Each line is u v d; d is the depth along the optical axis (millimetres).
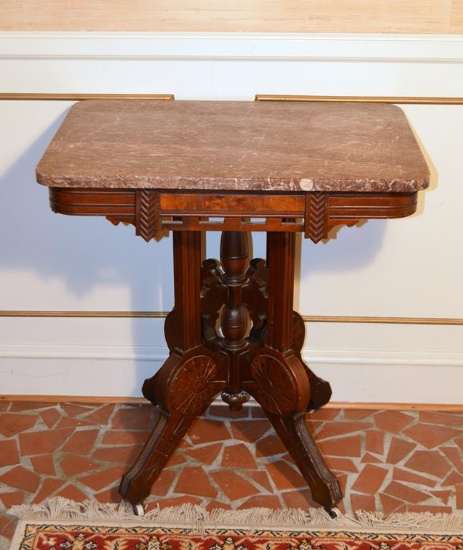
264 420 2188
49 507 1846
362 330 2180
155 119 1652
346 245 2070
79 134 1531
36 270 2119
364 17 1852
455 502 1893
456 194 2006
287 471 1993
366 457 2047
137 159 1387
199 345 1803
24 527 1794
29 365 2227
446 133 1941
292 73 1895
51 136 1955
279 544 1760
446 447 2090
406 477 1976
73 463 2008
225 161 1382
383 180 1307
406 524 1816
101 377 2244
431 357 2197
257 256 2092
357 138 1535
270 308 1765
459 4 1828
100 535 1779
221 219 2064
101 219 2049
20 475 1961
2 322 2186
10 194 2023
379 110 1758
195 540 1770
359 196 1353
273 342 1792
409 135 1559
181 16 1853
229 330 1820
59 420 2176
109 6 1840
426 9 1836
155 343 2207
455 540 1772
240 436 2123
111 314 2164
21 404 2238
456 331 2174
